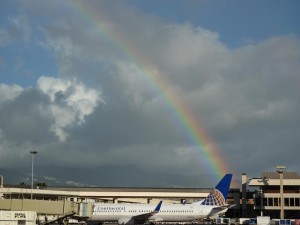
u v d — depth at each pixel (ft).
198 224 487.20
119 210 447.42
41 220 447.83
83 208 401.90
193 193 654.94
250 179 593.83
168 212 462.19
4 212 323.57
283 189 590.55
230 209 643.45
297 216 590.55
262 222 505.66
